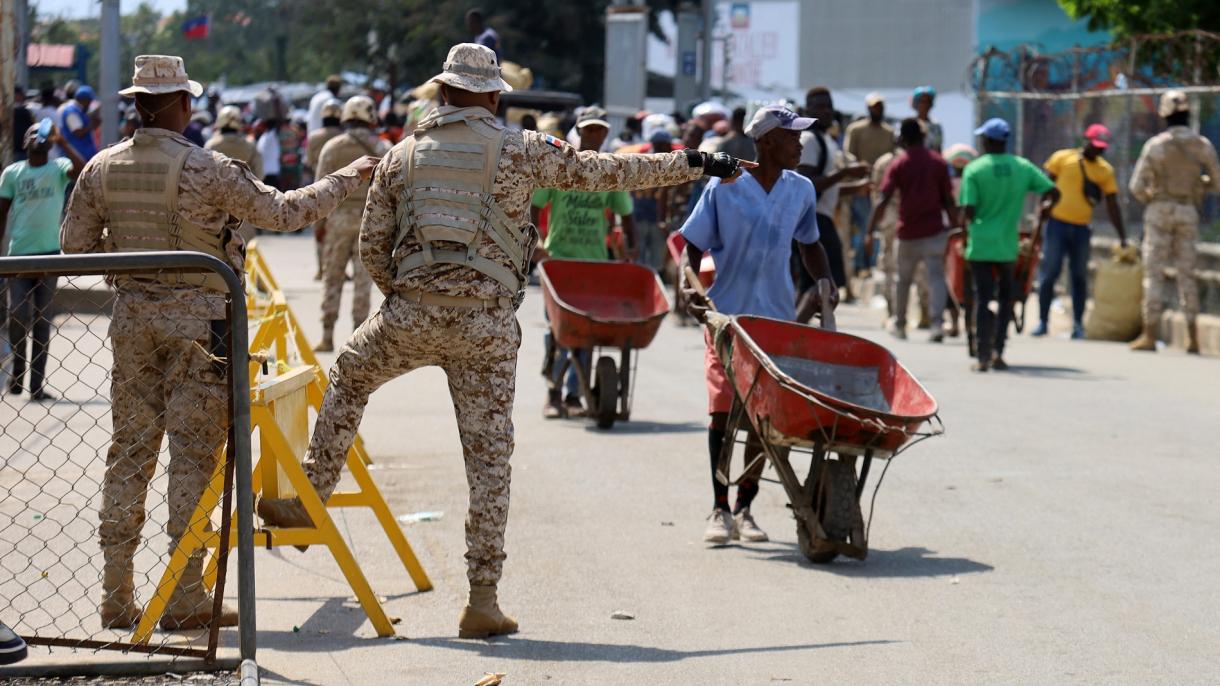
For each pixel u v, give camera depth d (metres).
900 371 17.23
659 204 45.06
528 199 13.87
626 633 14.26
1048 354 36.56
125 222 13.38
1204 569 16.70
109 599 14.02
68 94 60.00
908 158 38.00
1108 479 21.73
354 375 14.09
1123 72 43.62
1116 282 39.34
